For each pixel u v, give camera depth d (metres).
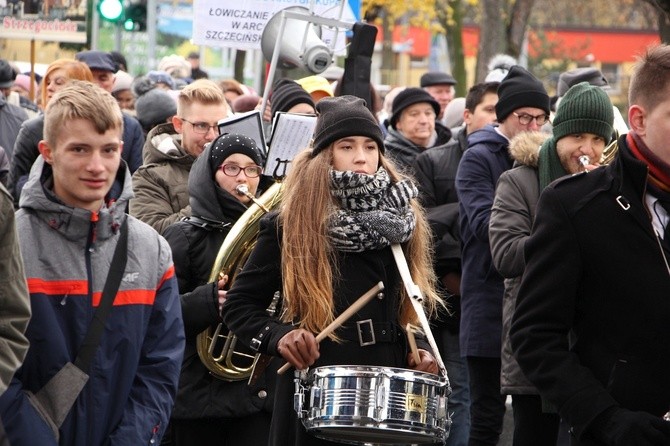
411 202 13.21
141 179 18.83
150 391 12.09
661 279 10.78
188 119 19.06
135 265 12.04
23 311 10.76
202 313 15.43
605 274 10.88
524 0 56.56
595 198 11.00
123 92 32.06
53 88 24.41
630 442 10.47
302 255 12.60
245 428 16.14
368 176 12.66
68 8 38.19
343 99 13.02
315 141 13.01
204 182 16.33
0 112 25.53
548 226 11.08
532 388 16.42
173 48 82.56
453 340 20.78
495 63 27.16
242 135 16.59
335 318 12.65
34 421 11.35
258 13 25.44
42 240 11.74
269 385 16.06
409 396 11.88
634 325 10.81
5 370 10.63
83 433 11.61
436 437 12.18
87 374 11.58
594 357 11.00
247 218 15.56
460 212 19.14
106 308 11.77
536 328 11.08
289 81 22.23
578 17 117.38
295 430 12.98
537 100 19.20
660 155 10.84
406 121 23.45
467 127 21.92
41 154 12.00
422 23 68.06
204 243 16.33
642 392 10.77
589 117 16.45
